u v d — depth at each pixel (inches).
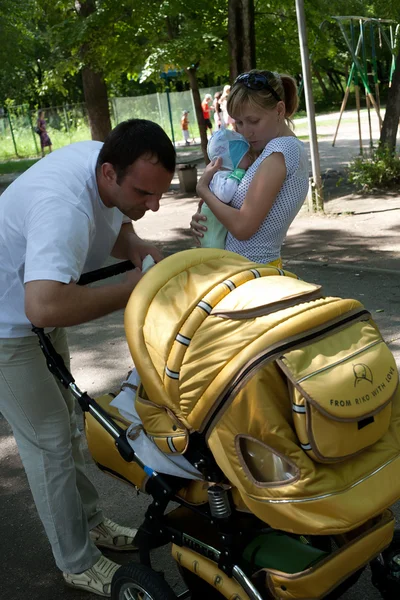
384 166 456.8
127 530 130.0
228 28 432.5
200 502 95.0
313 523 77.9
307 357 81.0
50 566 129.6
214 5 470.0
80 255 96.9
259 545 92.9
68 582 120.7
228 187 117.4
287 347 80.7
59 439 112.6
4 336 106.1
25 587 124.6
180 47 464.8
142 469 98.0
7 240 101.4
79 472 125.9
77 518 115.9
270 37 493.4
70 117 1218.0
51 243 93.4
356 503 79.4
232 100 117.8
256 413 79.9
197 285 90.9
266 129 117.7
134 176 96.5
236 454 82.1
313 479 79.0
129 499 147.7
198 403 84.4
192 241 382.3
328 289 269.1
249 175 116.5
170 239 391.5
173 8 458.6
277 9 494.3
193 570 95.4
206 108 1034.1
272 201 114.5
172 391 86.9
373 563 100.1
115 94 1579.7
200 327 86.0
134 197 99.0
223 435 82.7
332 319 85.5
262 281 90.0
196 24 476.4
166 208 489.4
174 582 120.6
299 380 78.7
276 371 81.4
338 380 80.0
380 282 271.1
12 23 785.6
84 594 120.7
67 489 114.0
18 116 1219.2
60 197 97.0
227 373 81.5
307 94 402.0
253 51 434.3
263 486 81.0
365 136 858.1
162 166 96.3
